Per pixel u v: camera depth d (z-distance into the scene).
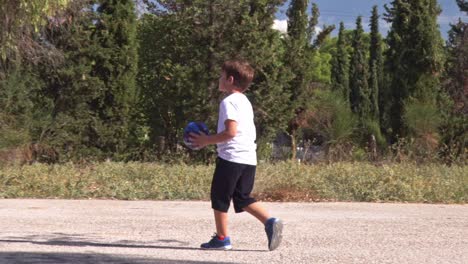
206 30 21.97
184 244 6.74
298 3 27.77
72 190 11.48
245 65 6.27
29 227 7.77
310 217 9.05
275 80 23.70
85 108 22.16
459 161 19.30
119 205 10.20
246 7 22.48
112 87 22.20
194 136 6.15
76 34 21.70
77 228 7.74
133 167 14.34
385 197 11.55
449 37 34.12
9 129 19.88
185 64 22.72
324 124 25.12
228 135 6.02
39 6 15.78
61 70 21.52
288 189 11.63
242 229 7.79
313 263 5.82
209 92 22.19
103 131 22.06
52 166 14.71
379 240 7.15
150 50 23.36
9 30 17.11
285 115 23.89
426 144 21.36
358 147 23.50
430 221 8.78
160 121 23.00
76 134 22.05
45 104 21.70
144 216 8.90
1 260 5.66
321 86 28.58
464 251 6.54
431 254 6.35
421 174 13.98
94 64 22.23
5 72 20.84
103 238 7.05
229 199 6.25
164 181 12.20
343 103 25.83
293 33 27.69
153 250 6.35
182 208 9.89
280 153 24.94
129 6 22.36
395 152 21.58
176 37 22.69
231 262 5.80
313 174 13.34
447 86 28.75
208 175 13.08
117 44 22.25
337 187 12.05
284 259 5.98
